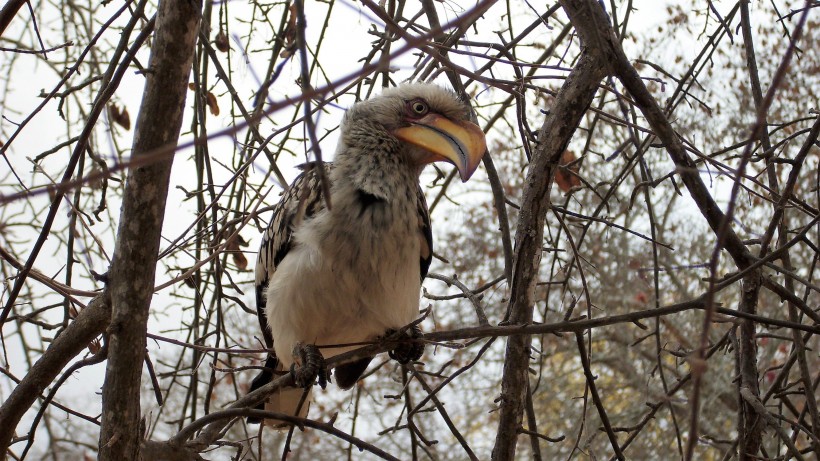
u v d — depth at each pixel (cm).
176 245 362
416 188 385
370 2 271
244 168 342
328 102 330
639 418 1058
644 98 316
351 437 304
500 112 517
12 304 340
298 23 198
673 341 1031
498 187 422
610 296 1058
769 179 393
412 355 391
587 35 319
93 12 527
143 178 272
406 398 419
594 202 1021
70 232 391
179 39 263
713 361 1026
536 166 336
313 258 364
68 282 390
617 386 1084
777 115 793
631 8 448
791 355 399
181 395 963
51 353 341
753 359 369
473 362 387
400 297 376
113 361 289
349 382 420
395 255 369
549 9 414
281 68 258
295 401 415
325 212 366
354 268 365
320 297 368
